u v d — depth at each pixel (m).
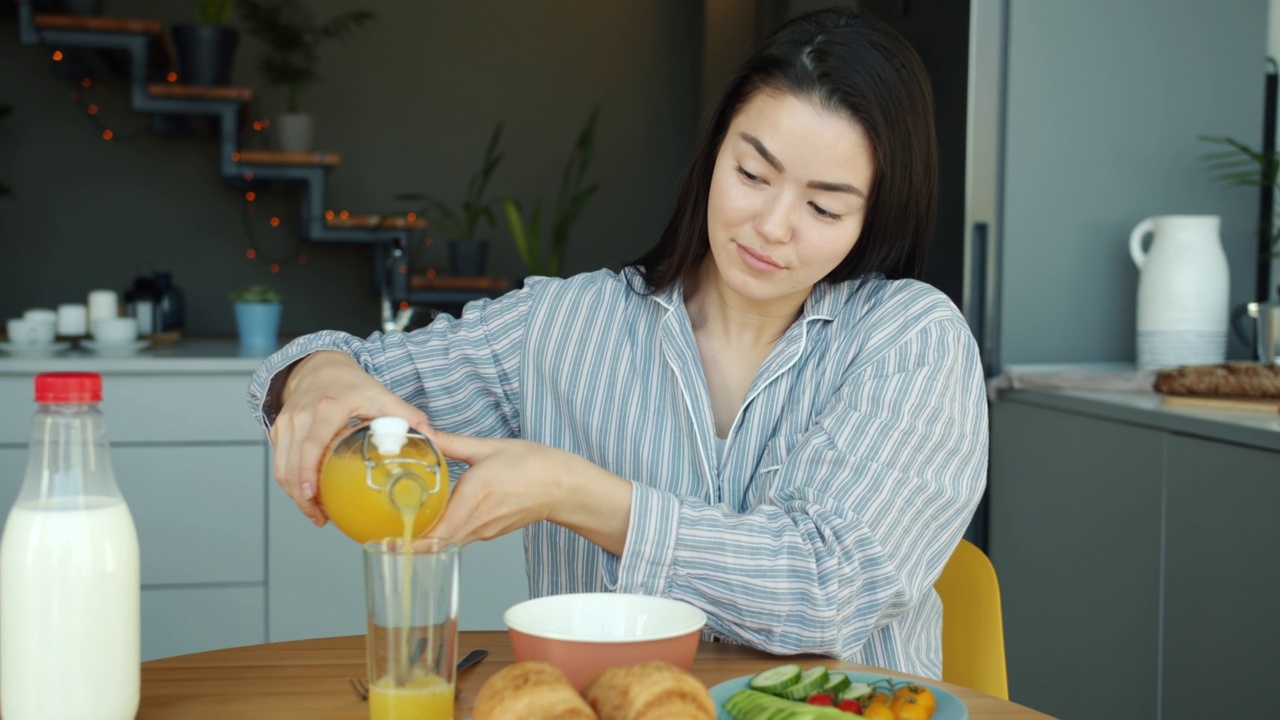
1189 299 2.12
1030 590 2.11
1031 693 2.11
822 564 0.84
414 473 0.72
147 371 2.34
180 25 3.24
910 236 1.00
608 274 1.13
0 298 3.52
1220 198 2.32
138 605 0.69
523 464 0.79
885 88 0.88
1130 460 1.81
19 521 0.65
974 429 0.96
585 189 3.91
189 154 3.61
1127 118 2.29
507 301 1.13
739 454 1.02
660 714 0.58
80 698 0.65
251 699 0.76
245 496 2.38
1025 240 2.28
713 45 3.76
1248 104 2.32
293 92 3.56
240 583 2.39
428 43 3.81
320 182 3.33
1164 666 1.72
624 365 1.07
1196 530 1.65
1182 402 1.83
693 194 1.04
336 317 3.72
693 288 1.09
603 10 3.90
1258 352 2.06
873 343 0.98
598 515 0.83
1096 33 2.27
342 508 0.73
